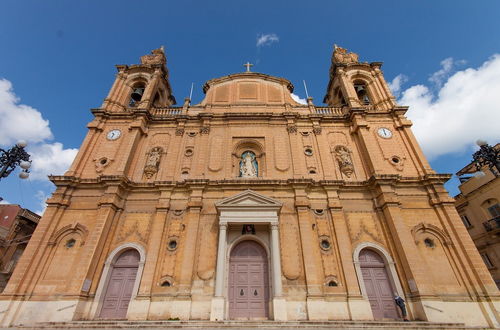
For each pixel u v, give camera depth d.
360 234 15.16
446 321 12.16
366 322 11.51
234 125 20.02
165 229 15.31
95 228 14.50
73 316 12.12
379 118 20.27
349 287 13.35
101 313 13.21
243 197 15.47
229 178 17.36
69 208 15.71
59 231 14.88
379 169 17.02
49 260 14.12
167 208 15.84
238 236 15.26
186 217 15.68
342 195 16.52
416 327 11.12
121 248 14.70
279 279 13.26
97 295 13.34
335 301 13.11
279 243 14.59
